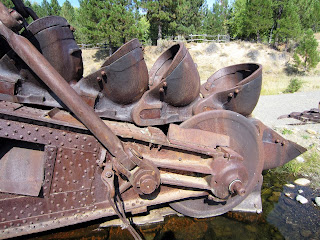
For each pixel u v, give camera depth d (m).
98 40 22.12
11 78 2.76
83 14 21.64
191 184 3.02
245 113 3.81
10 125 2.38
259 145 3.50
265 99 12.58
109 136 2.52
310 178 4.85
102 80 3.06
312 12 33.94
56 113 2.75
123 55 2.97
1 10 2.22
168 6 27.19
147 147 2.97
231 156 3.06
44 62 2.37
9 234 2.59
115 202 2.90
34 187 2.62
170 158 3.08
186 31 35.16
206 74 21.94
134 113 3.20
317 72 23.88
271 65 26.39
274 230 3.46
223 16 42.09
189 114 3.58
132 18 20.61
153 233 3.35
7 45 2.70
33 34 2.72
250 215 3.76
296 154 3.91
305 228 3.49
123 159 2.56
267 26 31.00
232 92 3.54
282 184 4.68
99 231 3.31
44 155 2.58
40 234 3.20
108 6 20.38
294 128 7.32
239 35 36.03
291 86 15.14
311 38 23.28
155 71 4.32
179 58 3.15
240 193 2.96
